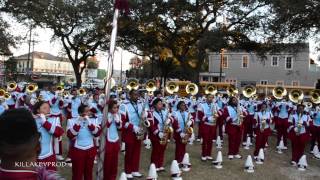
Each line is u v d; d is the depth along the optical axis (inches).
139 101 470.0
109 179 362.6
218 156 493.0
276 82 2217.0
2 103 489.4
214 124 526.6
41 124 288.7
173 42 1390.3
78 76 1504.7
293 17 850.8
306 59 2162.9
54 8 1219.9
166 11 1256.8
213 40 1211.9
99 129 335.0
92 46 1443.2
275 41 1002.1
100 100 589.3
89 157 334.0
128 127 409.1
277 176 472.4
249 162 482.9
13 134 76.2
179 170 420.5
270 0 1076.5
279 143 658.8
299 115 543.8
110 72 238.8
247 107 697.6
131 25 1274.6
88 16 1268.5
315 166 547.5
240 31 1253.1
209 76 2331.4
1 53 1211.2
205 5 1279.5
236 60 2285.9
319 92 694.5
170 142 658.8
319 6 789.2
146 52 1507.1
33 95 593.0
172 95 808.3
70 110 621.6
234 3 1214.9
